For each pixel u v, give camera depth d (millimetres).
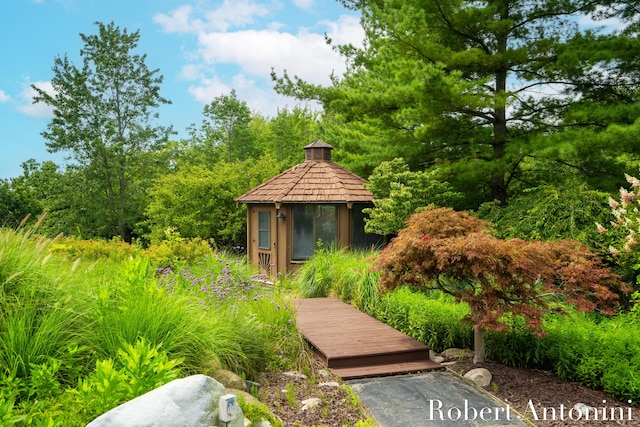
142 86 27438
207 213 19750
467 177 12781
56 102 25703
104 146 25891
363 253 12742
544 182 13711
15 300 4395
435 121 12641
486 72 13562
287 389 5461
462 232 6793
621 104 12352
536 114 13797
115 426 2871
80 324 4613
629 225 7375
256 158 30891
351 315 8891
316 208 14523
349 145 15359
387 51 13945
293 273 14344
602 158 12133
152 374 3516
